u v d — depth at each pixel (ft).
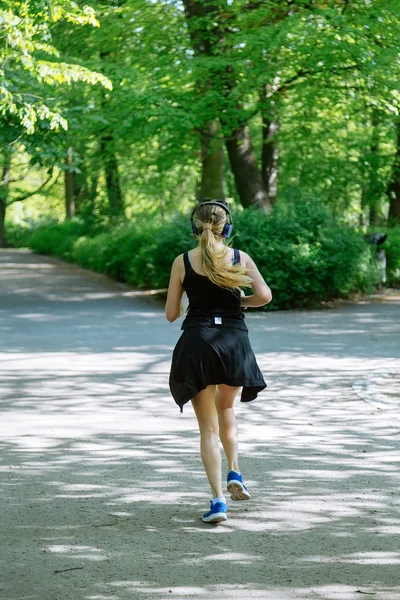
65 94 81.97
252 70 82.89
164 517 20.94
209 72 85.66
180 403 20.90
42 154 74.69
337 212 126.00
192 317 21.18
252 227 78.23
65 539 19.27
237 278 20.72
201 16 89.86
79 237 152.46
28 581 16.76
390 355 50.37
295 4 83.76
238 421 33.09
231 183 139.54
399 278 94.84
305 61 82.48
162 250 85.66
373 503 22.08
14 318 69.97
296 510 21.49
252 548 18.71
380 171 115.96
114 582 16.72
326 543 19.01
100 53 95.96
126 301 83.92
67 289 96.37
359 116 99.09
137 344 55.21
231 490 21.01
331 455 27.40
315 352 51.75
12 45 54.29
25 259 156.25
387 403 36.42
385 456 27.32
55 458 26.89
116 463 26.30
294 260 76.48
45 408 35.42
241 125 89.04
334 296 85.05
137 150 109.40
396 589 16.35
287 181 123.95
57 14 53.16
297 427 31.91
